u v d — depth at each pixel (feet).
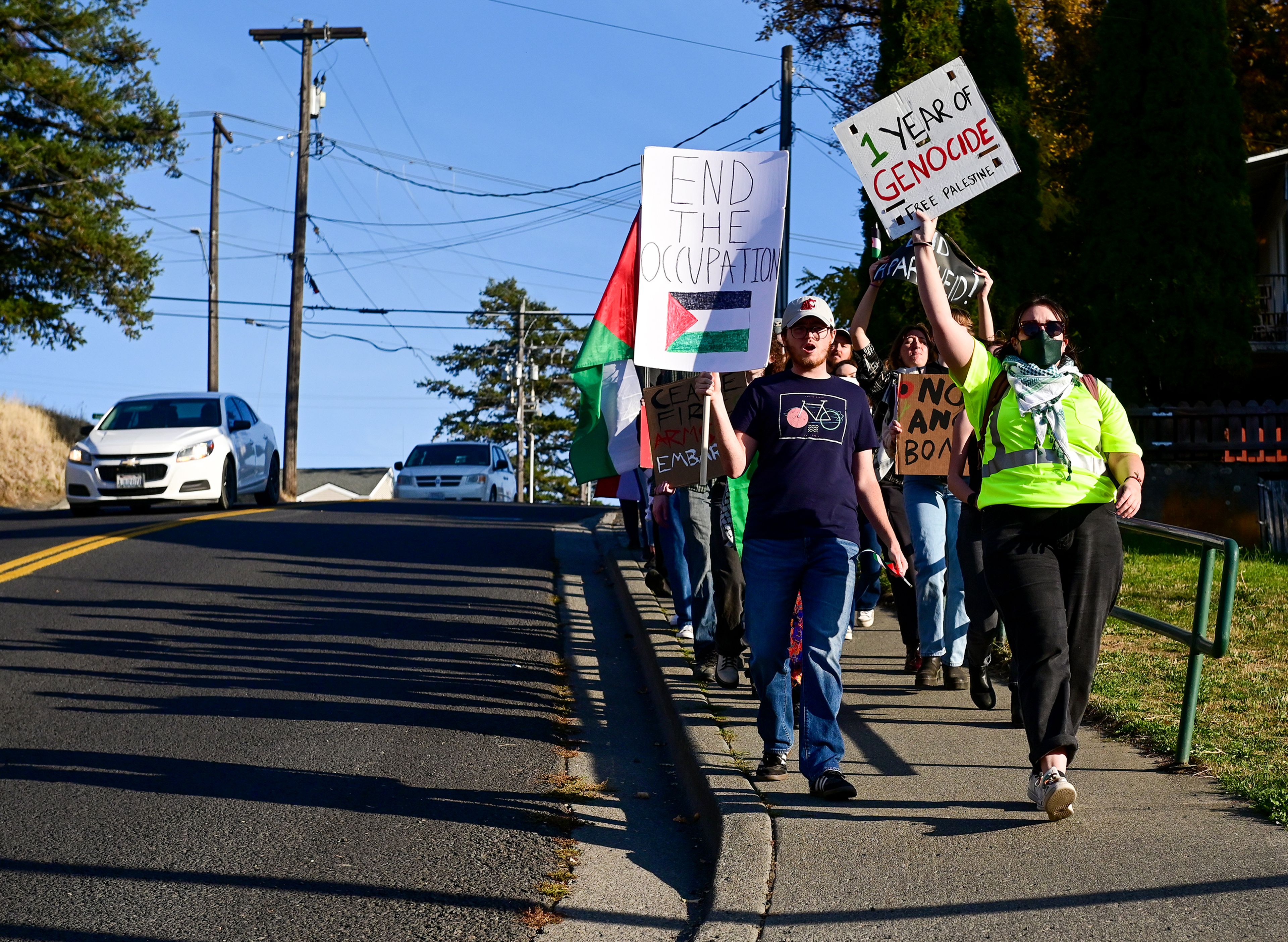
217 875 15.60
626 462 29.86
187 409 64.80
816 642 17.17
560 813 18.15
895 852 14.80
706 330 18.63
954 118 20.59
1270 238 75.66
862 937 12.67
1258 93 84.58
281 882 15.39
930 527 23.02
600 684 26.45
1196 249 53.01
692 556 24.14
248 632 30.63
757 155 18.80
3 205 103.65
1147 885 13.32
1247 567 35.68
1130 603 30.22
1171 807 15.99
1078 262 56.03
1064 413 15.76
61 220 103.91
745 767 18.38
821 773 16.79
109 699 24.35
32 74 101.65
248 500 76.38
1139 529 19.86
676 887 15.42
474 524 56.95
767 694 17.85
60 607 33.55
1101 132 55.31
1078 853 14.42
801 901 13.61
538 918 14.37
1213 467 50.01
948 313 16.02
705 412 17.95
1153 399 54.75
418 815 17.93
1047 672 15.37
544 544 49.14
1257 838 14.61
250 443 67.21
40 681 25.67
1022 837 15.10
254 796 18.66
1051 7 82.02
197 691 25.00
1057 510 15.61
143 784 19.20
